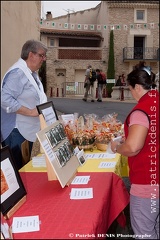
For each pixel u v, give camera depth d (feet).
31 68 10.28
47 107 9.04
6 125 9.56
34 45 9.99
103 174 8.03
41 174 8.23
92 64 79.41
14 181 6.25
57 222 5.48
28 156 10.41
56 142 7.55
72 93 77.71
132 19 72.23
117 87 55.83
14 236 5.10
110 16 72.13
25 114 9.72
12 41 5.87
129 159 6.67
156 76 7.14
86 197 6.55
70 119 11.64
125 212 9.87
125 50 74.84
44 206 6.17
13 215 5.83
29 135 10.27
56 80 79.20
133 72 6.66
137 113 6.20
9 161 6.30
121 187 7.98
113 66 76.84
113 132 11.40
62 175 7.11
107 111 35.42
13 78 9.61
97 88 49.65
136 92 6.61
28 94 10.04
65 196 6.65
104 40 79.46
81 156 8.95
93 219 5.55
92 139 10.63
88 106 41.22
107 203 6.80
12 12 5.76
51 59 78.59
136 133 6.07
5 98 9.34
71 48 79.20
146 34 72.08
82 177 7.84
